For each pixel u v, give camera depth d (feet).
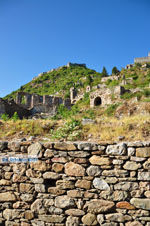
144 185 11.91
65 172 13.37
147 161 12.05
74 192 12.91
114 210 12.16
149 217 11.48
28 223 13.38
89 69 344.90
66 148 13.69
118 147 12.75
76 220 12.53
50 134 28.09
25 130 29.76
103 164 12.83
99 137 23.97
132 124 26.68
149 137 22.58
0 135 29.17
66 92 238.89
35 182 13.79
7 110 70.08
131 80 194.49
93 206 12.42
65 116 53.72
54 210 13.02
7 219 13.88
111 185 12.44
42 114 80.89
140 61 294.46
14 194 14.10
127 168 12.38
